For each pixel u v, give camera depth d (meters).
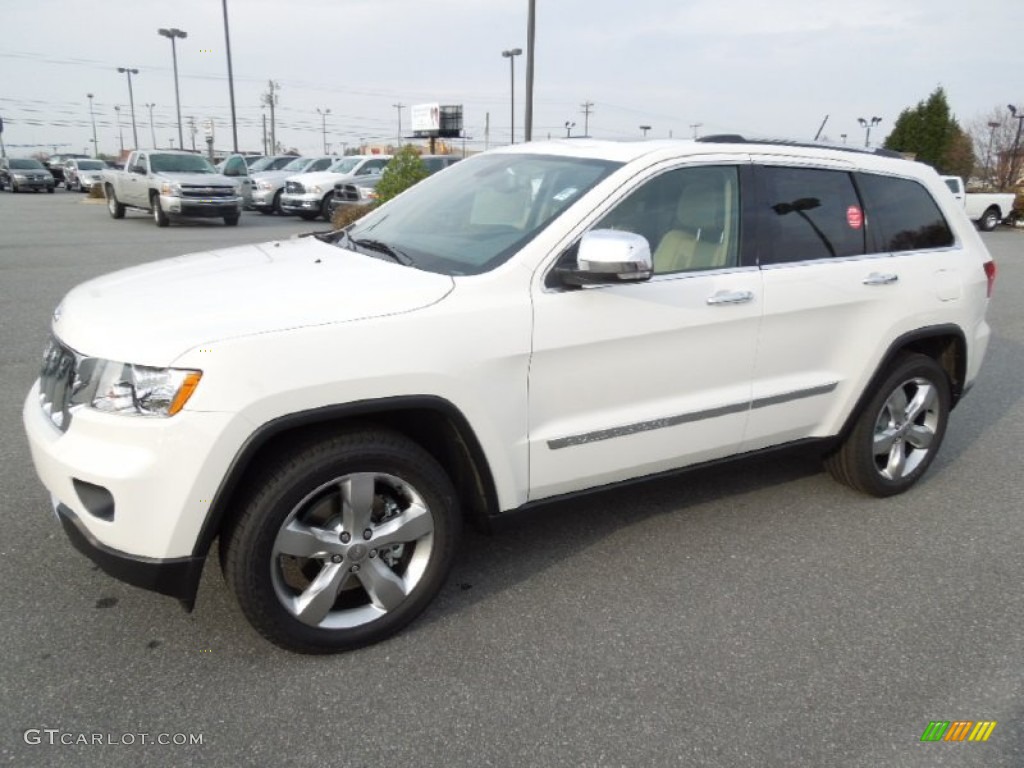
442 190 4.08
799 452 4.16
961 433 5.80
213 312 2.71
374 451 2.82
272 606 2.76
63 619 3.08
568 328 3.16
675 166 3.53
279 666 2.87
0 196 35.84
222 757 2.44
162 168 20.11
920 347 4.68
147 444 2.52
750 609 3.35
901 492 4.57
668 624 3.22
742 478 4.75
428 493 2.99
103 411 2.57
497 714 2.67
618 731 2.61
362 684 2.79
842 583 3.59
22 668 2.79
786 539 3.99
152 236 17.06
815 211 3.98
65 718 2.56
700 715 2.70
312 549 2.81
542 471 3.26
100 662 2.84
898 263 4.21
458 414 2.95
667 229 3.50
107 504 2.59
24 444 4.77
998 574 3.72
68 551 3.56
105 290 3.09
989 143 47.66
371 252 3.52
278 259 3.45
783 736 2.62
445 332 2.90
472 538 3.88
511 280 3.09
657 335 3.38
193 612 3.15
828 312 3.94
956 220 4.61
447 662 2.93
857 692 2.85
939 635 3.21
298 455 2.72
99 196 31.44
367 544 2.91
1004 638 3.21
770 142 3.95
